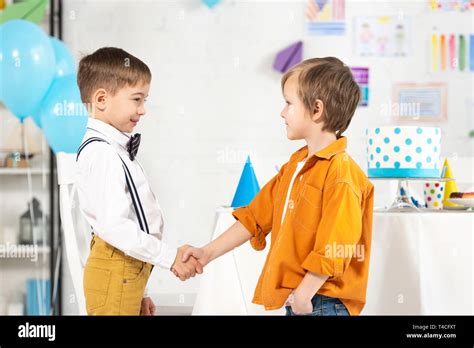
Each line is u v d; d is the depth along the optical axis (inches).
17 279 114.7
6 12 111.7
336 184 46.1
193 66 119.6
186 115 119.0
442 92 119.4
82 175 52.2
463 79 119.6
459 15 119.5
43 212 115.5
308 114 49.8
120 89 54.5
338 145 48.4
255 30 119.6
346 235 45.2
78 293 62.3
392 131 57.1
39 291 112.7
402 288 54.4
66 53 101.3
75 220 107.5
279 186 52.7
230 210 63.1
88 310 52.6
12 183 116.1
